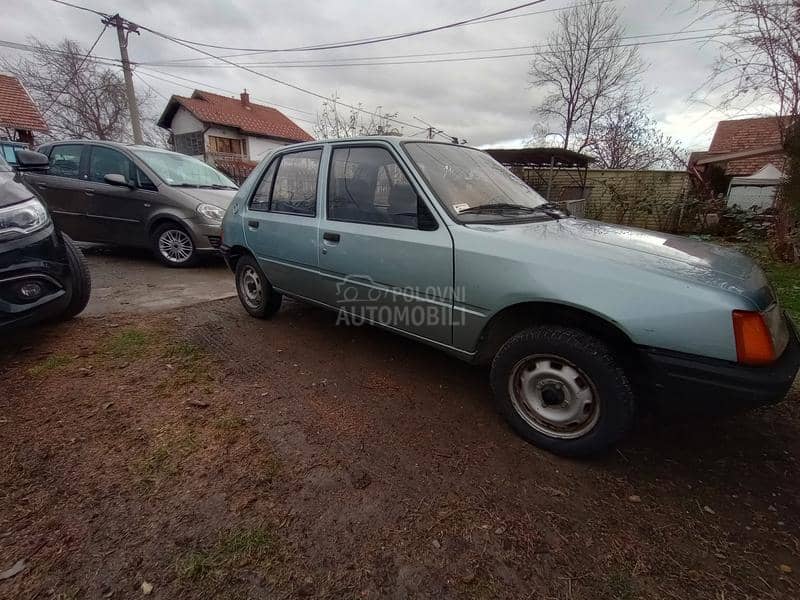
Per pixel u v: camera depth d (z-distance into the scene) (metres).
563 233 2.27
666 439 2.25
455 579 1.44
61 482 1.81
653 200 13.03
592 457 2.09
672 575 1.48
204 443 2.10
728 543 1.61
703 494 1.87
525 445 2.18
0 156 3.19
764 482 1.95
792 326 2.10
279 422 2.31
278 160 3.46
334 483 1.87
